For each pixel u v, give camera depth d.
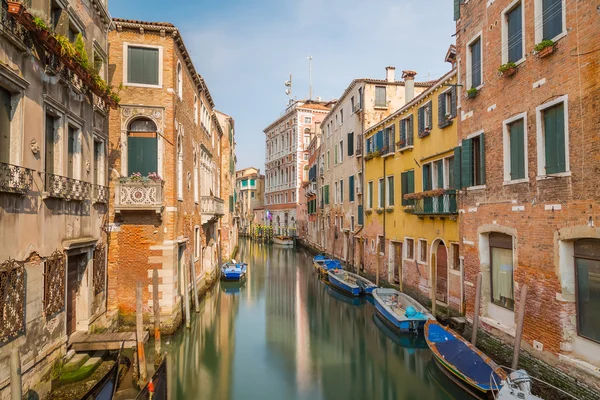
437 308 13.20
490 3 9.86
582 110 7.04
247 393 9.23
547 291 7.90
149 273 12.01
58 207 7.88
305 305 17.83
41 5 7.26
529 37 8.44
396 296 15.01
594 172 6.79
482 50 10.23
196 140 17.11
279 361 11.18
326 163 31.33
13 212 6.27
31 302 6.79
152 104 12.39
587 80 6.93
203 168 19.36
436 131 13.94
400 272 16.28
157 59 12.54
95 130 10.07
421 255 15.24
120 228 11.96
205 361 11.23
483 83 10.20
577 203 7.14
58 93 7.93
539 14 8.18
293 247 43.84
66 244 8.06
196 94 17.19
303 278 24.84
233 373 10.38
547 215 7.89
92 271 9.70
